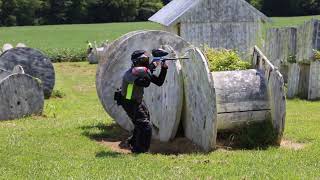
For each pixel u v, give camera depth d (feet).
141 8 399.44
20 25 357.20
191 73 32.32
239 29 96.68
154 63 30.89
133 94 30.37
